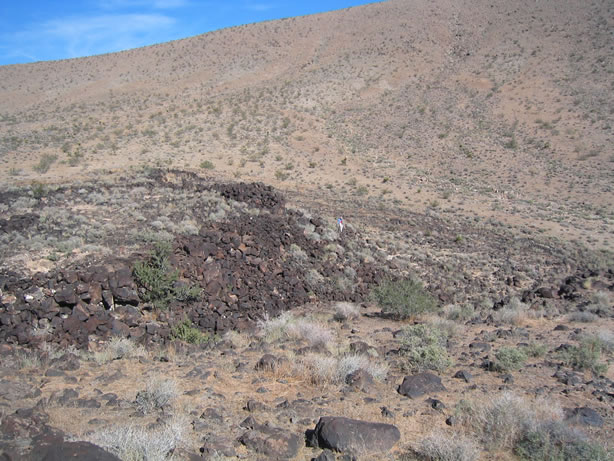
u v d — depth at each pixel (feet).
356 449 18.47
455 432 20.59
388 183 156.76
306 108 240.12
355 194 139.03
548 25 335.88
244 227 65.10
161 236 54.29
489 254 98.53
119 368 29.78
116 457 15.07
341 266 70.23
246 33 410.52
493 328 47.34
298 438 19.38
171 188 85.92
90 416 20.84
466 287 76.74
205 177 124.47
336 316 50.96
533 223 128.26
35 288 38.60
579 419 22.24
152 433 18.49
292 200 120.67
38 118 224.94
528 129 215.51
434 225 116.47
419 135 214.07
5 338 34.58
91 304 39.50
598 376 30.83
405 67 312.09
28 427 17.69
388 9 422.00
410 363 31.53
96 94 305.53
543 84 257.96
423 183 162.09
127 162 137.69
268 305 51.37
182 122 198.18
